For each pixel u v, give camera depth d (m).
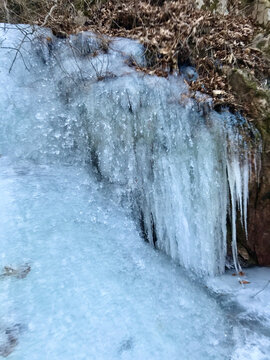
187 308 2.80
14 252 2.39
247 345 2.51
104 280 2.57
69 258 2.57
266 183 3.52
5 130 3.69
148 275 2.98
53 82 4.28
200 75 4.34
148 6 5.48
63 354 1.88
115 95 3.73
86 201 3.34
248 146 3.52
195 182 3.61
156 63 4.46
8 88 4.06
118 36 5.09
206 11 5.46
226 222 3.82
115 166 3.75
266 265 3.88
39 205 2.96
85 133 3.83
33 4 5.95
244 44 4.45
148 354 2.11
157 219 3.68
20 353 1.79
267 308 3.00
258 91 3.61
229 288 3.41
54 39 4.86
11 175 3.26
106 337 2.10
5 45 4.59
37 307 2.08
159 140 3.68
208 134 3.58
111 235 3.18
